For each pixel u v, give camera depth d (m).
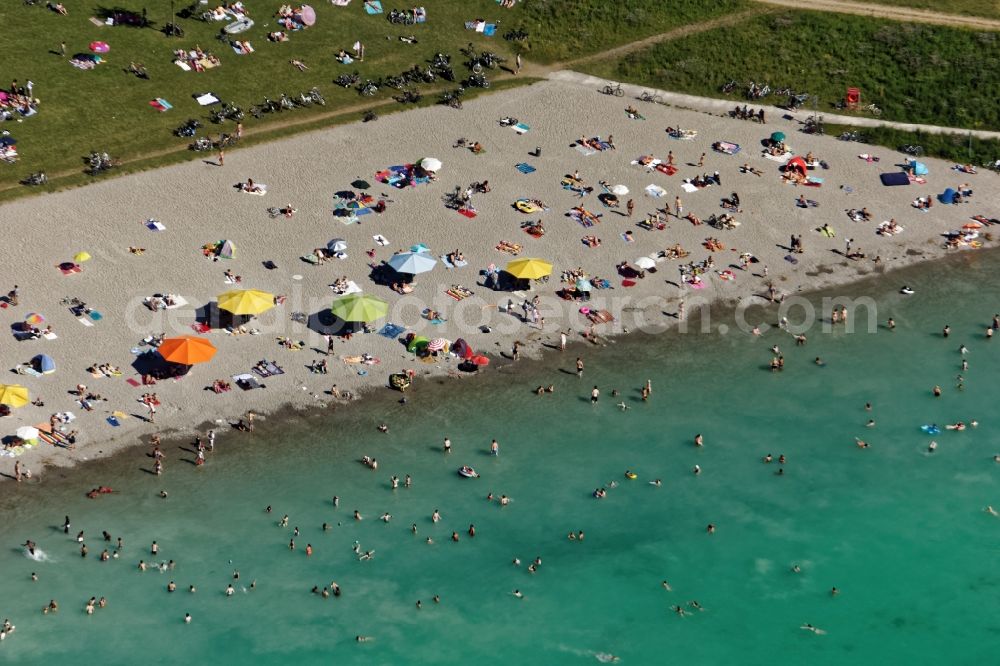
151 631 85.94
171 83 132.88
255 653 84.94
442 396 104.31
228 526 93.31
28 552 90.44
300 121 131.75
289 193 122.25
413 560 91.88
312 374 104.81
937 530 95.44
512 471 98.75
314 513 94.62
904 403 105.75
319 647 85.56
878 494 98.06
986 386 107.38
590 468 99.38
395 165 126.62
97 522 92.81
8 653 84.00
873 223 123.81
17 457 96.38
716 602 90.06
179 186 121.75
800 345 111.06
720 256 118.94
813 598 90.56
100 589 88.44
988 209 126.31
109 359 103.94
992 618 89.31
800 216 123.94
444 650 85.88
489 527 94.50
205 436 99.12
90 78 131.62
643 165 128.75
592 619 88.56
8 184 119.50
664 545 93.81
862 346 111.19
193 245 115.38
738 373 108.25
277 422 101.06
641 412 104.31
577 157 129.38
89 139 125.50
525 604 89.31
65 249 113.56
